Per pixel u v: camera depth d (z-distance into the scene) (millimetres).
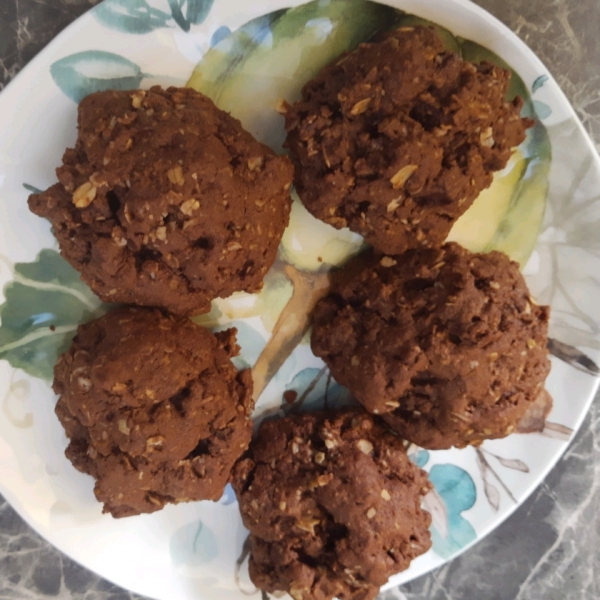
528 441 232
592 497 265
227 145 181
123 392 187
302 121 184
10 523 247
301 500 206
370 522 201
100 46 182
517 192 215
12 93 181
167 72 190
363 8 189
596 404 257
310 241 214
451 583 271
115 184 172
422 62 173
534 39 213
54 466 214
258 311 219
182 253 179
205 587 229
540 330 209
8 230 196
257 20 187
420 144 175
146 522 224
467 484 236
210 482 199
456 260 202
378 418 223
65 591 253
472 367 197
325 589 203
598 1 211
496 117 182
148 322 194
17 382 208
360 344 206
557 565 270
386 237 192
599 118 222
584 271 220
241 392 209
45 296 204
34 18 191
